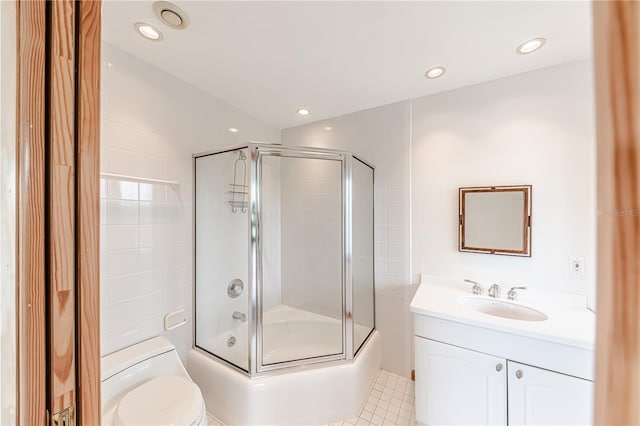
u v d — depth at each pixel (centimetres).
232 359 170
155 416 117
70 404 39
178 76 174
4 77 36
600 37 21
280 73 169
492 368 133
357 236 199
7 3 36
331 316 198
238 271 180
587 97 149
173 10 117
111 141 142
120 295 147
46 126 37
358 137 228
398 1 112
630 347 18
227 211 186
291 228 224
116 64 143
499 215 170
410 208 204
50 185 37
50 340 37
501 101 172
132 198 152
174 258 175
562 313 143
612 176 19
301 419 154
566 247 153
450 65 159
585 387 115
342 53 149
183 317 179
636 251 18
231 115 216
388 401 178
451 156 188
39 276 36
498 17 121
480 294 173
